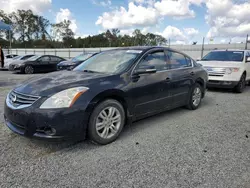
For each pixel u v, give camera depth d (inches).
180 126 153.4
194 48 886.4
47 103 103.8
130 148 117.2
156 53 158.7
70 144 120.5
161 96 154.9
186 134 138.3
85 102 110.0
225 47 838.5
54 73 143.3
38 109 103.2
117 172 93.9
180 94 175.6
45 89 109.7
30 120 104.0
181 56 186.1
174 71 168.4
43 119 102.5
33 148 114.6
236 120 168.1
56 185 84.4
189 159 105.8
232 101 237.0
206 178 90.0
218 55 326.0
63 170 94.7
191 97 191.6
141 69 138.9
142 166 99.0
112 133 125.5
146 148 117.4
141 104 140.0
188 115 180.9
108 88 119.5
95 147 117.7
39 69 549.6
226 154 111.3
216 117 175.6
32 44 2514.8
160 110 158.2
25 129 106.4
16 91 117.2
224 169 97.0
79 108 108.0
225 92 296.0
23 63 520.1
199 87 201.0
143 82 139.5
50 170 94.5
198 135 136.8
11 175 90.1
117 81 126.7
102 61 156.1
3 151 110.3
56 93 106.7
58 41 2635.3
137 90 135.5
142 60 145.2
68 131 106.4
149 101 145.4
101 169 96.0
